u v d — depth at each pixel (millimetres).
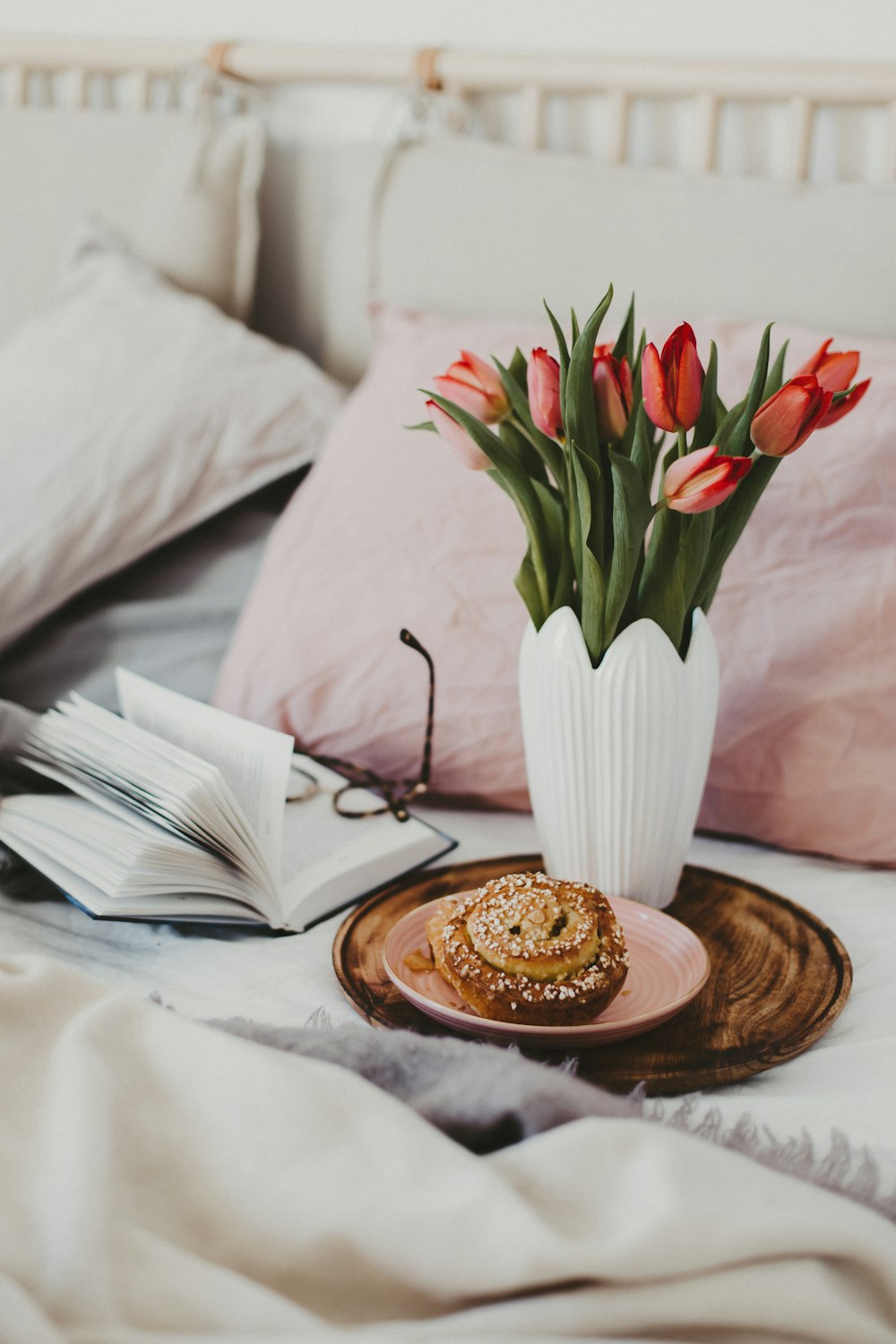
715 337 1562
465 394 1247
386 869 1382
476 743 1499
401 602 1530
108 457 1692
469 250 1783
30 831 1387
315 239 2107
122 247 1989
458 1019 1164
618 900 1310
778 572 1455
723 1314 962
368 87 2014
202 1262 969
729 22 1771
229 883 1328
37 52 2219
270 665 1560
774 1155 1068
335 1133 1018
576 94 1867
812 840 1431
